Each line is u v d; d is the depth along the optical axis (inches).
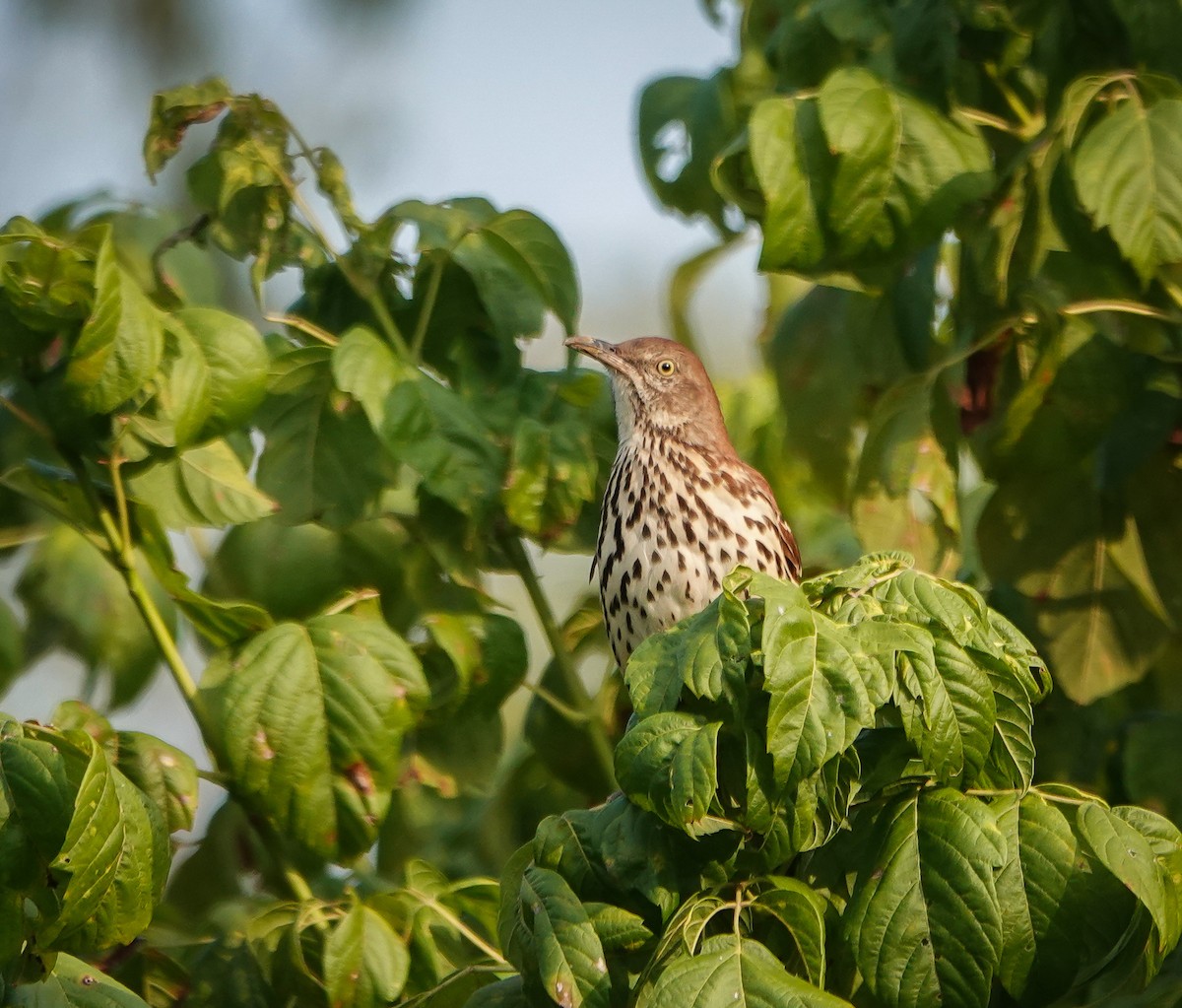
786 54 373.4
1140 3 335.0
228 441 358.3
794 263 324.5
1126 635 350.9
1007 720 231.8
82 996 258.1
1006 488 351.3
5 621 393.4
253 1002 302.2
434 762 366.0
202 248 357.1
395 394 327.0
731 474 394.0
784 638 219.6
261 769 293.7
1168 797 335.9
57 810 247.3
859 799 240.4
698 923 225.8
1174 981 294.0
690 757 222.2
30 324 289.4
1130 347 347.3
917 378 340.8
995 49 344.5
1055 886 225.8
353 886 351.6
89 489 305.3
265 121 338.3
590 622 409.7
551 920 229.9
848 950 243.0
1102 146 309.3
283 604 379.2
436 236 350.0
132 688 406.9
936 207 321.1
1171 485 346.6
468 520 346.0
